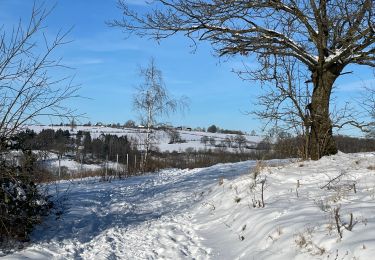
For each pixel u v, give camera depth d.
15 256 6.38
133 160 29.42
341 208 6.52
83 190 14.00
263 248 6.35
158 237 8.12
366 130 11.86
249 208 8.20
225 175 15.45
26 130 7.45
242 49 11.76
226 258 6.68
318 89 12.20
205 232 8.43
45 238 7.50
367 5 10.35
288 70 12.30
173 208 10.87
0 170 6.82
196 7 11.23
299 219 6.54
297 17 11.54
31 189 7.40
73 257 6.74
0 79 6.84
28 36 6.90
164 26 11.71
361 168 9.75
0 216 6.78
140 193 13.84
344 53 11.31
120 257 6.96
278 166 11.30
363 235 5.25
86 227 8.46
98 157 28.97
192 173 19.34
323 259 5.16
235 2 11.01
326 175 9.30
